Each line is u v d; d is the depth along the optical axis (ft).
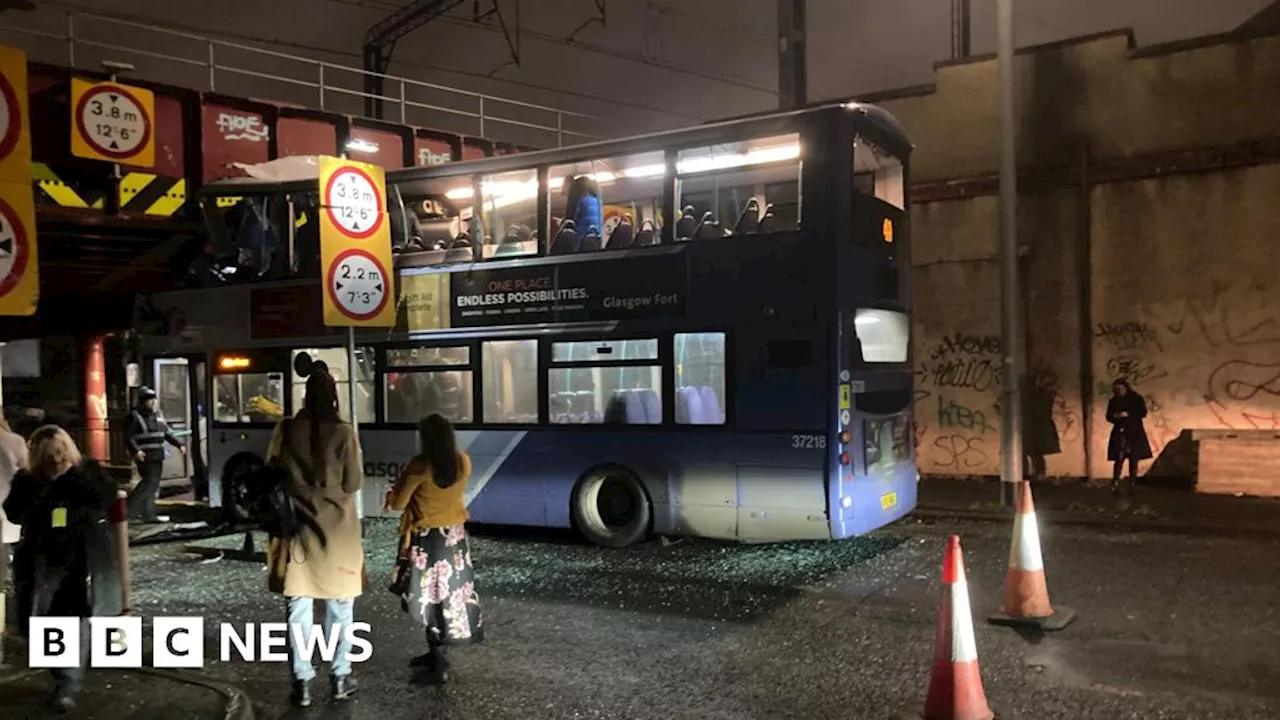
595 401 34.73
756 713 17.99
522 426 35.99
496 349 36.76
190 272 46.52
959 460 49.34
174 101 52.13
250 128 55.88
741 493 31.89
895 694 18.78
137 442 44.88
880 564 30.42
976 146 48.85
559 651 22.33
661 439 33.30
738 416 31.91
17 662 21.84
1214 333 43.47
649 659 21.53
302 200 42.04
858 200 31.91
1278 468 40.29
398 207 39.83
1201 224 43.62
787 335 31.17
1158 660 20.16
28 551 18.26
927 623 23.67
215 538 39.34
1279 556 29.86
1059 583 26.99
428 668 20.80
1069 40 46.50
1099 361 45.93
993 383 48.39
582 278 34.88
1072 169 46.44
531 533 37.93
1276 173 42.06
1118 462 41.73
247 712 18.38
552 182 37.40
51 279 62.03
